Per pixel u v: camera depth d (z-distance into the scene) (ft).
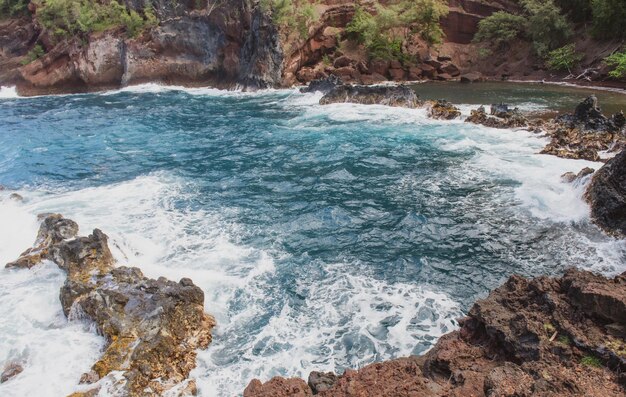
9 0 209.77
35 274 42.42
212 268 43.52
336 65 166.30
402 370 26.94
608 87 131.13
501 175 64.34
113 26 178.60
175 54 171.83
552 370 23.65
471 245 46.73
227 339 34.50
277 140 86.94
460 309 36.96
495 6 181.06
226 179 67.36
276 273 42.63
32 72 175.01
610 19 141.79
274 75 154.40
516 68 164.45
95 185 66.95
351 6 177.99
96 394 28.32
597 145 71.26
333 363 31.71
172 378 30.35
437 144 80.12
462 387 24.26
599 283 28.35
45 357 32.07
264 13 152.97
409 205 56.13
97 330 34.45
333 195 60.08
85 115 120.16
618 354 23.80
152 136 94.32
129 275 39.37
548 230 48.96
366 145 81.10
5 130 104.06
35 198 62.44
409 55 171.12
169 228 51.75
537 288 29.94
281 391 26.02
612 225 47.52
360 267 43.39
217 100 137.28
